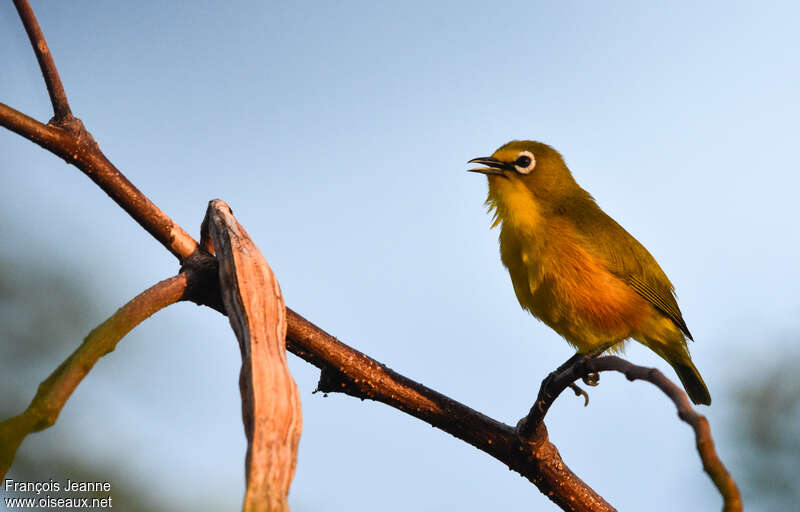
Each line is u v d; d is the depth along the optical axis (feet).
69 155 21.66
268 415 16.70
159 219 21.80
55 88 21.90
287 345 25.77
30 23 21.52
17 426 15.19
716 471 15.16
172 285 20.72
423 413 26.71
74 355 16.94
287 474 16.14
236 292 19.49
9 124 21.20
